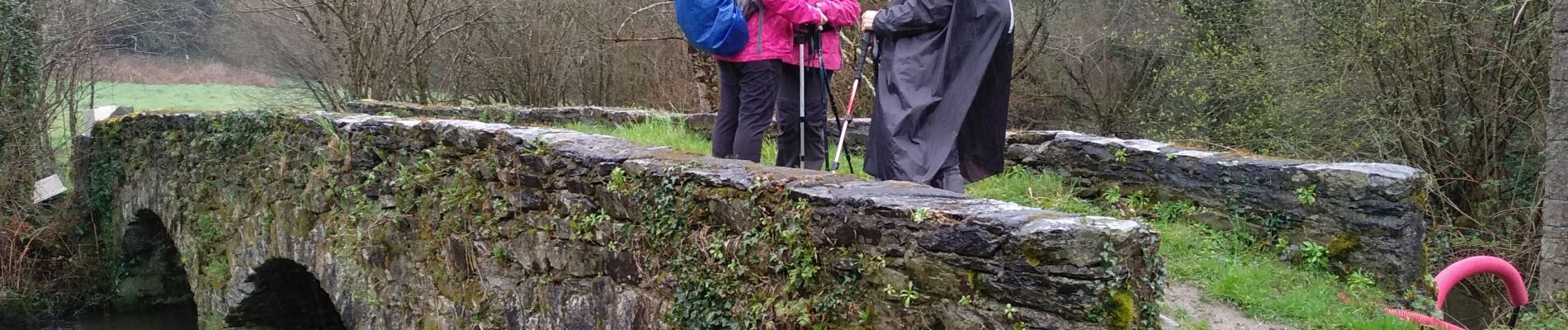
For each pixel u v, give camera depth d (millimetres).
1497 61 11555
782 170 3943
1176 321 4547
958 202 3277
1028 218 2957
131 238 12906
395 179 6527
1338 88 12562
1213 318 4641
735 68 5453
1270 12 14023
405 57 17891
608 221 4691
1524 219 11031
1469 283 9914
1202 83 15555
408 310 6500
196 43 20969
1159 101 18094
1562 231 8648
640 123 10203
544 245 5191
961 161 4820
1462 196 12188
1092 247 2830
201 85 21484
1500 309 8609
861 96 14109
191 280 10688
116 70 20219
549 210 5156
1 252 13359
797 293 3623
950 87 4523
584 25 18000
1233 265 5207
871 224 3328
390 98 17828
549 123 11156
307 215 7746
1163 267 3072
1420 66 12039
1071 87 19422
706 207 4098
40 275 13586
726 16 5105
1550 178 8781
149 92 21000
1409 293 4973
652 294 4402
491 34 19312
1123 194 6383
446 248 6043
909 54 4613
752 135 5277
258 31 19922
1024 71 18391
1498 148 11898
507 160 5461
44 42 15039
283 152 8117
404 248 6516
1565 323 6871
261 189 8680
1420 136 11852
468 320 5801
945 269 3104
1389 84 12430
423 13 18547
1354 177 5137
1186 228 5809
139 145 11875
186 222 10586
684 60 17875
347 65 17766
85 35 16406
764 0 5074
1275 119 13641
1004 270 2951
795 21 5102
